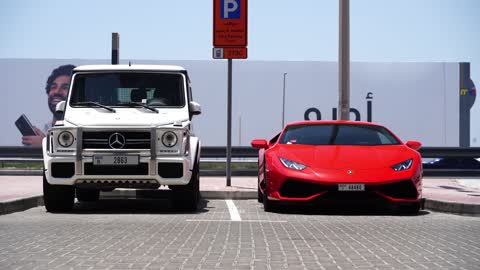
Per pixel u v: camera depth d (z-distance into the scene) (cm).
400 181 915
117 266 518
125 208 1052
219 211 999
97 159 927
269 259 553
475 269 509
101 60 3050
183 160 938
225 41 1394
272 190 951
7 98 3052
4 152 2016
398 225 809
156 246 621
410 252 592
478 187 1436
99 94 1028
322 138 1038
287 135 1058
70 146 934
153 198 1277
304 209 1030
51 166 936
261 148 1129
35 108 3050
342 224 818
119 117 970
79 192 1182
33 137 3044
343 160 945
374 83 3111
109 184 938
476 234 721
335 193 907
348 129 1062
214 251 593
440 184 1536
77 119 962
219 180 1647
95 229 749
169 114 1005
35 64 3048
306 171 927
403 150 988
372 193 908
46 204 969
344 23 1404
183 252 587
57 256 562
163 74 1045
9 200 957
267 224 813
